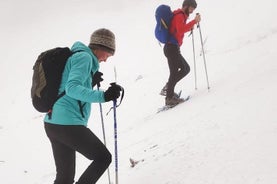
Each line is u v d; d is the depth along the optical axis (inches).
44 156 388.8
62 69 134.0
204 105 250.1
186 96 329.4
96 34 138.9
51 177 286.7
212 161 145.4
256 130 156.7
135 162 191.2
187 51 898.1
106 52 139.9
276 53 334.6
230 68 363.9
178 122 240.4
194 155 158.9
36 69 135.9
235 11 1159.6
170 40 297.7
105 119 432.1
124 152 235.6
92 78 143.6
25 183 311.0
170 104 318.3
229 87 272.4
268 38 458.9
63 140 136.4
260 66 303.1
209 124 192.7
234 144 152.1
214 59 456.8
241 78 289.0
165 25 294.7
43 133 490.6
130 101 456.4
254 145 143.6
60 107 133.7
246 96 215.3
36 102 135.2
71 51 138.2
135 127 323.6
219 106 221.8
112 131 374.3
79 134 133.9
